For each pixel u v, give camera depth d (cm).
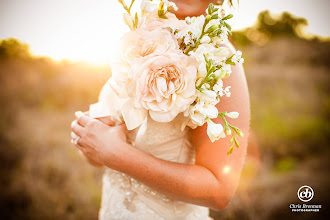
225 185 92
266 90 686
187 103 82
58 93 603
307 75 768
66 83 624
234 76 95
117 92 90
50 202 329
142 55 85
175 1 106
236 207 312
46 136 449
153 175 92
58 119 516
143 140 102
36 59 743
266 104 613
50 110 549
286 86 700
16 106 552
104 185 132
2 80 641
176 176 91
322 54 929
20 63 733
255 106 604
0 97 584
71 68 681
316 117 549
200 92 83
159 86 81
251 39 1207
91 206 328
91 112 111
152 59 81
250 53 984
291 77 753
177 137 106
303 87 703
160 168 92
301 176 364
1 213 314
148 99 83
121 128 101
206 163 94
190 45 86
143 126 102
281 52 973
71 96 602
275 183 345
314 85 710
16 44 768
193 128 94
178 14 107
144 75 81
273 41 1159
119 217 114
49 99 584
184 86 82
